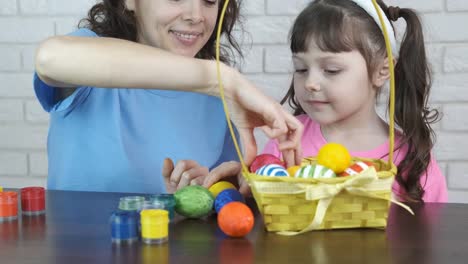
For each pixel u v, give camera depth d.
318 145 1.41
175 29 1.26
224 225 0.75
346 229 0.78
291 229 0.77
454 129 1.72
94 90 1.33
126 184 1.30
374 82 1.35
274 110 0.85
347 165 0.84
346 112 1.31
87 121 1.31
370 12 1.31
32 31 1.86
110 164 1.30
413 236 0.74
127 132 1.33
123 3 1.34
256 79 1.79
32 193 0.86
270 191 0.75
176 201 0.83
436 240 0.73
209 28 1.31
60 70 0.87
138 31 1.38
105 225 0.80
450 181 1.74
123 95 1.36
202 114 1.41
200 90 0.88
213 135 1.41
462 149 1.72
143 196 0.92
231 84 0.86
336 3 1.33
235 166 0.98
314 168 0.79
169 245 0.72
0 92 1.88
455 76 1.71
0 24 1.86
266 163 0.91
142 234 0.73
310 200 0.75
